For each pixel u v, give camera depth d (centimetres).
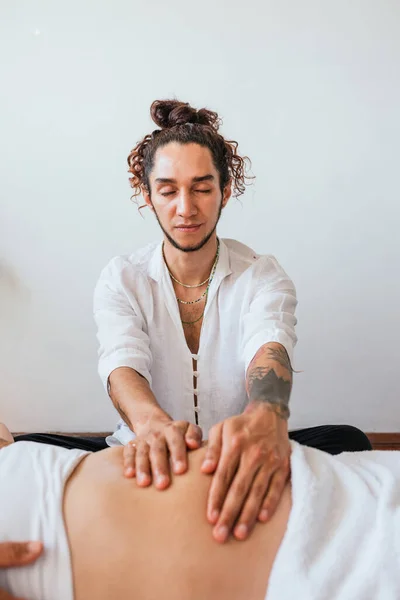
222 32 218
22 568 75
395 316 239
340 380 244
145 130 225
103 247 234
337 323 240
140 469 83
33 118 225
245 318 133
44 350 243
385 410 246
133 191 229
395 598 70
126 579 75
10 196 230
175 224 121
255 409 94
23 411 248
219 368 139
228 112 224
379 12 216
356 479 81
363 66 220
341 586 71
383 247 233
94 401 247
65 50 220
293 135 225
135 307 137
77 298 238
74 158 227
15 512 78
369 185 228
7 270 236
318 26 217
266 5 216
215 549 75
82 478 83
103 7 217
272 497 79
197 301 139
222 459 82
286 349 119
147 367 130
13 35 219
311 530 74
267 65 220
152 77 222
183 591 74
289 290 138
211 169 118
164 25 218
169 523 77
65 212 231
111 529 77
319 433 140
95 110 224
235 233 233
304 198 229
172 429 91
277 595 72
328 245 233
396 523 74
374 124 223
